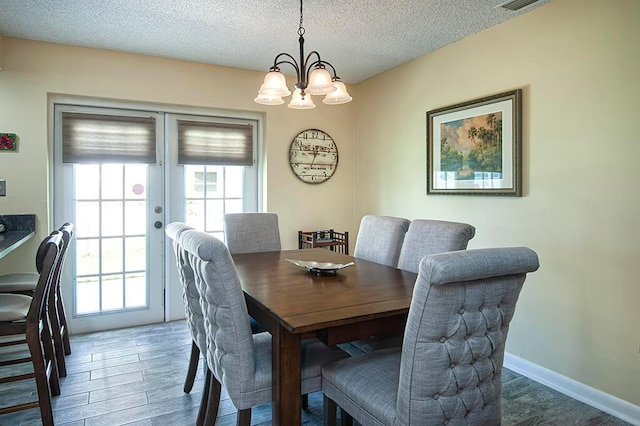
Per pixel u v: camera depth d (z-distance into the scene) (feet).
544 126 8.32
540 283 8.48
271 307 5.14
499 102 9.14
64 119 10.68
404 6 8.27
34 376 6.37
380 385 4.91
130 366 9.04
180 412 7.22
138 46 10.51
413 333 4.20
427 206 11.34
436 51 10.88
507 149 9.00
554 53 8.10
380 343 6.77
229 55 11.23
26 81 9.99
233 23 9.07
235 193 12.94
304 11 8.47
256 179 13.23
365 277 6.89
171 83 11.50
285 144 13.23
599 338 7.48
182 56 11.28
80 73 10.50
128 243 11.62
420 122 11.51
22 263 10.00
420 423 4.29
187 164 12.15
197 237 5.12
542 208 8.39
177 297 12.25
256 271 7.38
